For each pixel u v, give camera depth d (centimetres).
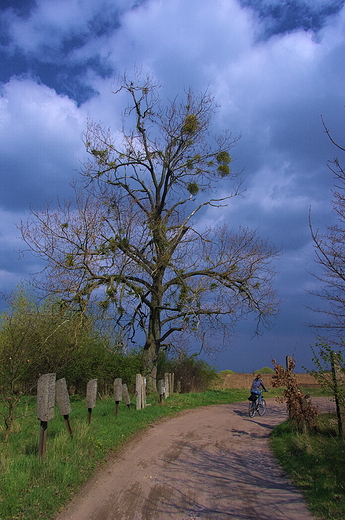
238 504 558
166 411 1498
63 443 745
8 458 677
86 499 563
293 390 1066
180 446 929
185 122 2294
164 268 2253
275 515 518
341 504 533
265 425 1344
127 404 1412
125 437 973
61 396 829
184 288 2122
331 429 1006
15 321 1254
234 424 1327
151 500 567
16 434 954
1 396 1004
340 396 898
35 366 1277
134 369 2086
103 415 1287
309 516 513
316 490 596
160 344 2319
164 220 2270
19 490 545
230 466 768
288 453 862
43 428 692
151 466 740
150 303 2208
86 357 1916
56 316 1655
